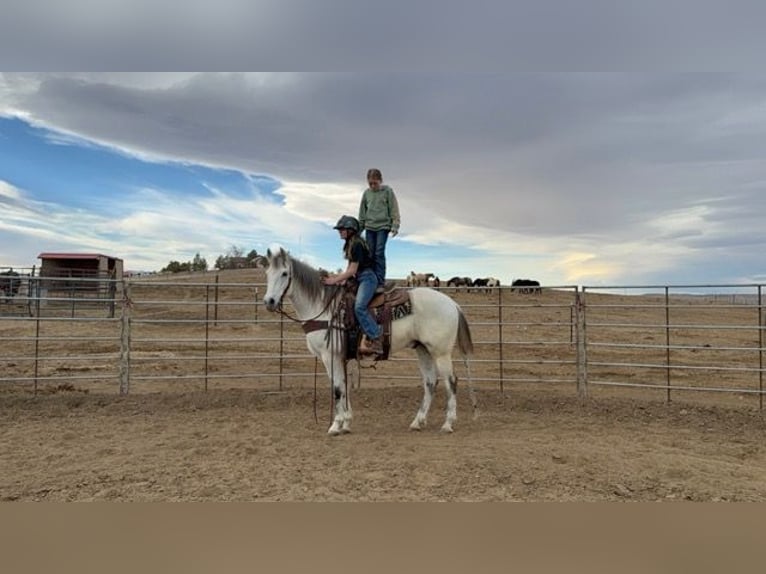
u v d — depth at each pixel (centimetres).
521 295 3120
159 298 2567
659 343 1697
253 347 1560
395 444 597
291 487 461
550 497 441
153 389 977
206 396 850
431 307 642
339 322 625
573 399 822
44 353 1387
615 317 2384
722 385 1094
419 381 1057
